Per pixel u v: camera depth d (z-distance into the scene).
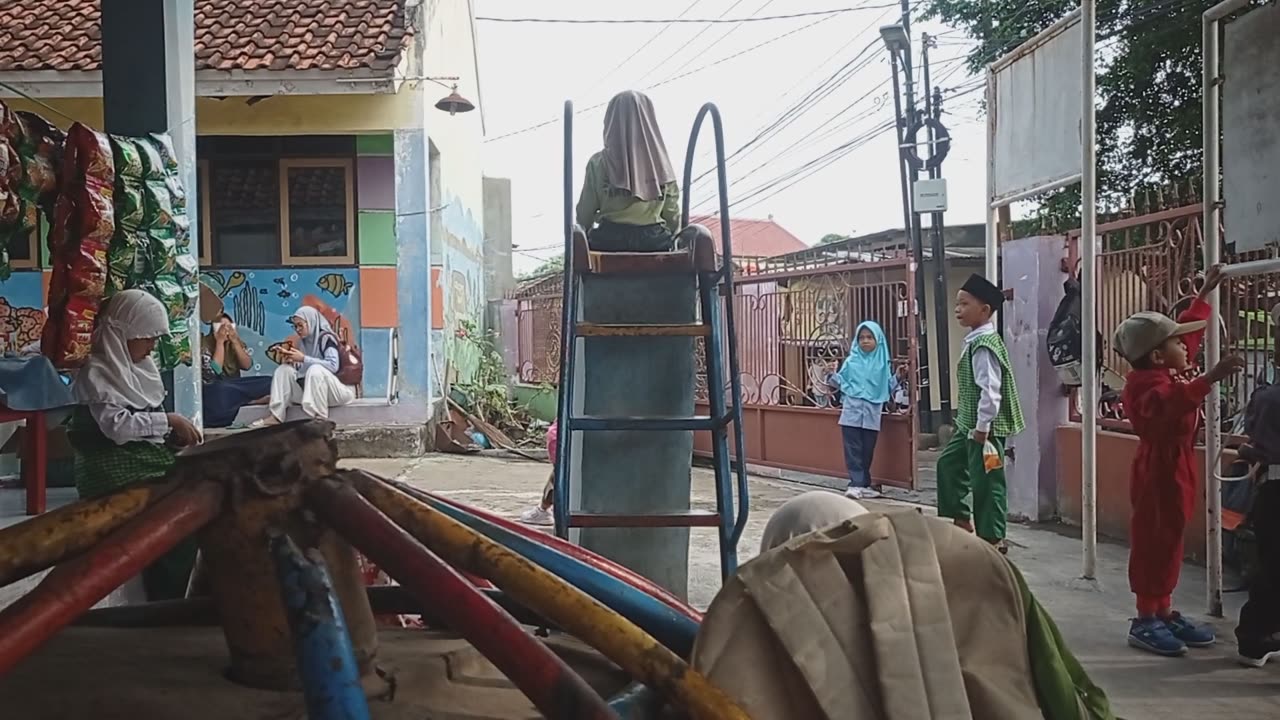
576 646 1.57
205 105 10.22
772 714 1.15
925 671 1.18
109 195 3.82
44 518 1.13
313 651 1.02
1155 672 4.12
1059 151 5.99
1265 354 5.41
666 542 4.00
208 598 1.72
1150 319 4.49
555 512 3.38
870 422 8.45
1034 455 7.16
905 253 9.01
